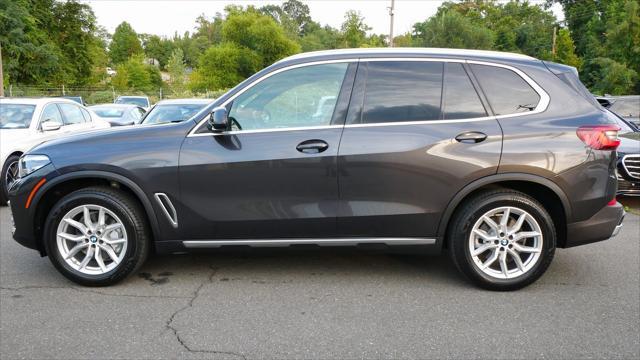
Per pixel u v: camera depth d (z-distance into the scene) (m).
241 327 3.29
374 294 3.85
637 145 6.79
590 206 3.78
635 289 3.97
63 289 3.93
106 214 3.93
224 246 3.91
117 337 3.14
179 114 9.13
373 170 3.73
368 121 3.81
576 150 3.72
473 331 3.24
